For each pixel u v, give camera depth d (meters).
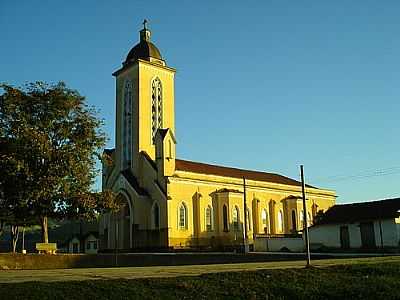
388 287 26.55
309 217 92.38
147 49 80.50
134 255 46.12
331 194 99.12
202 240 72.69
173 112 80.69
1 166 39.84
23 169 39.97
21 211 43.12
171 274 28.27
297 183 97.19
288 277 27.72
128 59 81.56
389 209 62.06
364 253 56.19
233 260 48.56
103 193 46.19
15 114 42.59
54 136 43.88
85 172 43.91
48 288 21.53
